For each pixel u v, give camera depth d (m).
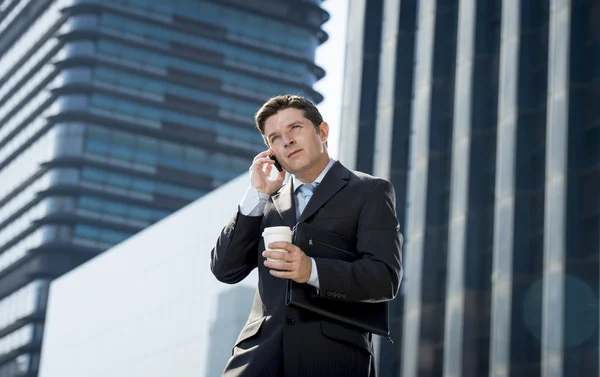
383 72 35.91
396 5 36.38
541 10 29.72
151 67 106.75
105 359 49.25
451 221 30.20
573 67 27.08
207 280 40.56
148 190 103.38
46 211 100.12
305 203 3.45
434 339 29.84
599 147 26.09
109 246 100.19
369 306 3.30
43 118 106.44
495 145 30.45
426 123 32.84
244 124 109.44
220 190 41.12
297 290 3.19
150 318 45.25
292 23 114.50
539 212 27.67
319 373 3.18
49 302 57.75
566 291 25.28
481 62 31.59
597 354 24.33
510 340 26.73
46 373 56.00
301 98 3.52
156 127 105.38
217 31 110.50
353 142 35.88
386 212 3.38
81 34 104.62
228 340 37.69
